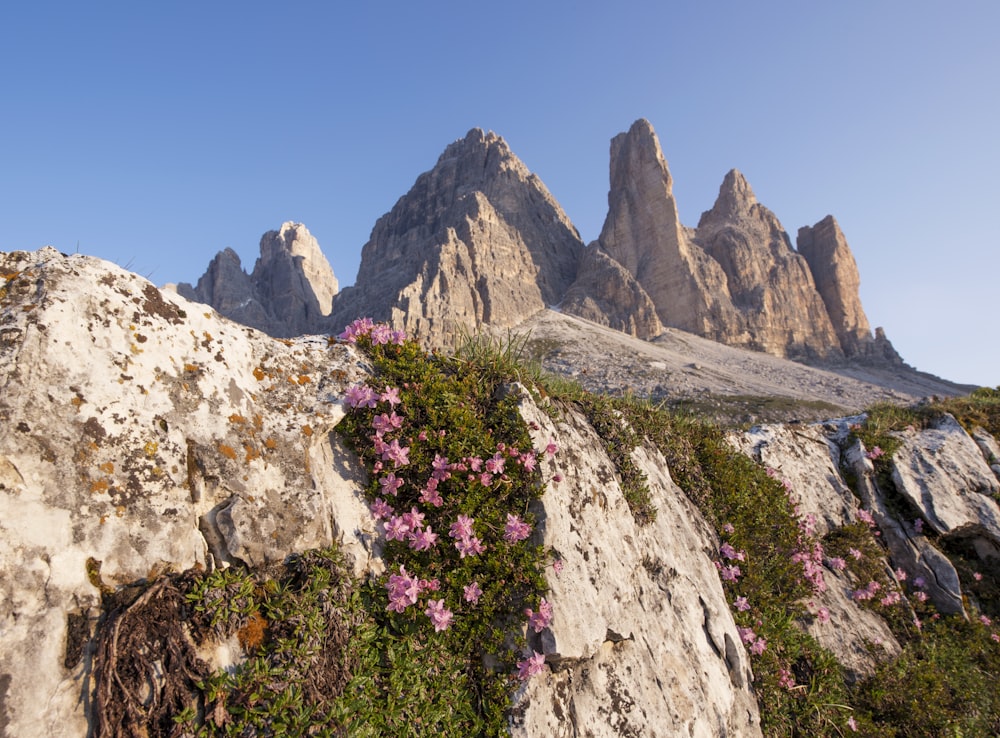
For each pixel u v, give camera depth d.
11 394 3.81
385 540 5.52
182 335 4.99
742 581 8.99
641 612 6.63
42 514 3.73
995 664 10.02
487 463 5.96
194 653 3.89
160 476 4.29
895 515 12.33
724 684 6.95
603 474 7.40
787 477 12.07
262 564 4.55
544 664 5.40
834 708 8.05
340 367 6.23
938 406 15.45
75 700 3.53
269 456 5.01
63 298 4.31
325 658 4.38
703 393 103.44
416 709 4.74
